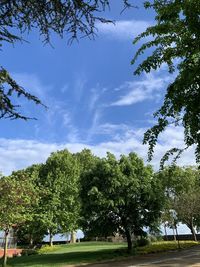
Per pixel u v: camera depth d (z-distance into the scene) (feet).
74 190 170.91
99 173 109.40
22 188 91.35
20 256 135.33
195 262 81.97
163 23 20.88
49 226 161.68
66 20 17.01
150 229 113.29
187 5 18.65
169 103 21.09
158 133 21.45
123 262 90.68
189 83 19.17
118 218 112.68
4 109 17.15
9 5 16.62
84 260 97.50
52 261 99.50
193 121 19.94
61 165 175.94
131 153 113.60
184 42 19.86
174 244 134.51
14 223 94.63
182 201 143.54
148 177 110.22
